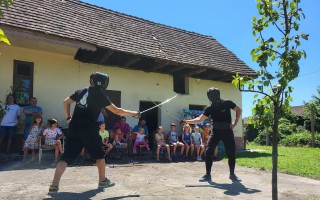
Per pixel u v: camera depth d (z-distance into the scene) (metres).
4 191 5.00
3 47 10.12
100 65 11.98
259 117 3.66
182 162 9.75
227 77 14.81
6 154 9.20
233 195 5.24
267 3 3.61
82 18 11.84
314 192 5.82
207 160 6.72
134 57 11.76
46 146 8.36
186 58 13.19
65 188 5.25
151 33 13.84
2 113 9.20
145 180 6.29
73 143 4.93
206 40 16.20
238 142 15.32
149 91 13.07
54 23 10.50
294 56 3.35
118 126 10.79
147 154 11.09
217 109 6.77
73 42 9.97
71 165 8.05
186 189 5.55
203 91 14.68
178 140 11.28
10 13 9.67
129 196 4.83
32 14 10.27
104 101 5.02
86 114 4.95
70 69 11.31
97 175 6.58
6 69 10.11
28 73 10.53
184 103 13.98
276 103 3.55
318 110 26.95
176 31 15.34
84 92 5.01
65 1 12.18
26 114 9.53
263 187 6.04
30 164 8.06
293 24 3.58
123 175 6.82
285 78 3.34
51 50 10.70
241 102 15.80
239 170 8.20
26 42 9.80
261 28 3.63
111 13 13.39
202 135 11.20
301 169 8.41
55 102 10.84
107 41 11.28
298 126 28.97
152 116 13.75
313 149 17.22
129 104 12.48
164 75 13.61
